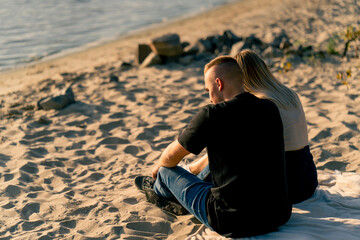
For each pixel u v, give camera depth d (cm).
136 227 286
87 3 2111
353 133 425
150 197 310
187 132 237
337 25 1054
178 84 689
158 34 1342
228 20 1481
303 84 624
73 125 524
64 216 308
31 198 339
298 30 1057
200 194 254
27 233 286
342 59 735
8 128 521
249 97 234
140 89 666
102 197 337
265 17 1411
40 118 533
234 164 228
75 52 1129
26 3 2059
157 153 427
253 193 227
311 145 411
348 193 296
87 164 412
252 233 236
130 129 500
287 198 241
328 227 246
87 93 659
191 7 2002
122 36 1355
